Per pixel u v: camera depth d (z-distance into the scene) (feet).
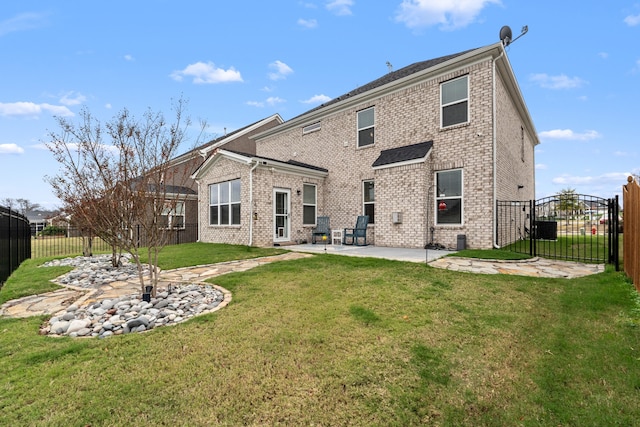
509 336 10.77
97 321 12.41
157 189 16.53
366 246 34.47
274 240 37.42
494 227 28.91
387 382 8.07
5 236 23.08
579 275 18.63
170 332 11.05
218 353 9.46
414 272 19.38
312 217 42.39
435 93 33.04
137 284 19.08
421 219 31.01
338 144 42.65
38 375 8.22
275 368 8.65
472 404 7.36
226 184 40.32
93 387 7.71
